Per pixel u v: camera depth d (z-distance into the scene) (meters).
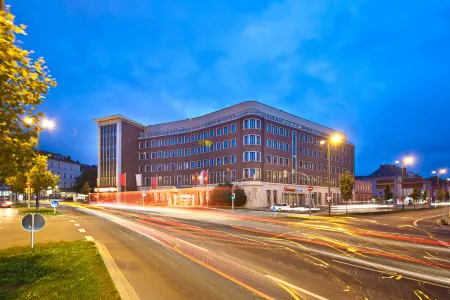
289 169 65.06
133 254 11.06
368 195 96.88
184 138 72.69
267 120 60.94
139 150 81.19
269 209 50.03
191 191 65.94
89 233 16.78
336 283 7.62
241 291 6.94
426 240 15.55
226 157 61.78
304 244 13.70
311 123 78.06
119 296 5.88
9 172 5.93
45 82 5.73
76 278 7.04
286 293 6.83
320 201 73.19
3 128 5.28
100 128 80.69
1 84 4.90
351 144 88.81
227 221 26.25
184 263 9.67
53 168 98.44
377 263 9.93
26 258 9.23
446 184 135.25
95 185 95.88
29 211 32.28
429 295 6.83
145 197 74.00
